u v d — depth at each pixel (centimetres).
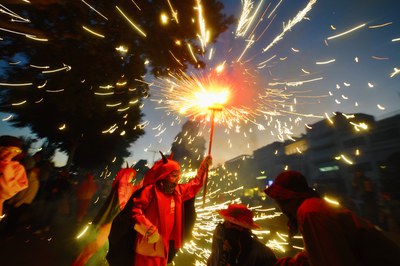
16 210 543
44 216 695
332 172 3381
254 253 196
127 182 354
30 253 455
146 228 233
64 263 419
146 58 674
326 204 141
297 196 153
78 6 510
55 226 712
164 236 257
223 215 210
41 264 405
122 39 612
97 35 550
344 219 132
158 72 697
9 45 605
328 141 3503
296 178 159
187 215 293
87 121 1622
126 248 256
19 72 754
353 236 129
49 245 516
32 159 579
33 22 543
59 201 753
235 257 198
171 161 278
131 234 260
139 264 246
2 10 451
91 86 771
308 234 131
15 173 354
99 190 1402
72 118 1578
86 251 323
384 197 835
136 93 990
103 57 639
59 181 760
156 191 266
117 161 2447
